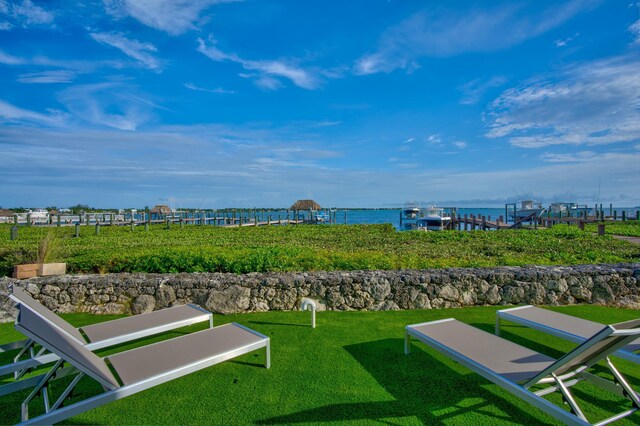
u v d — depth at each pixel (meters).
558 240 12.88
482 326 4.66
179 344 3.17
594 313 5.16
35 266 5.98
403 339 4.21
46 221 37.03
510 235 14.91
